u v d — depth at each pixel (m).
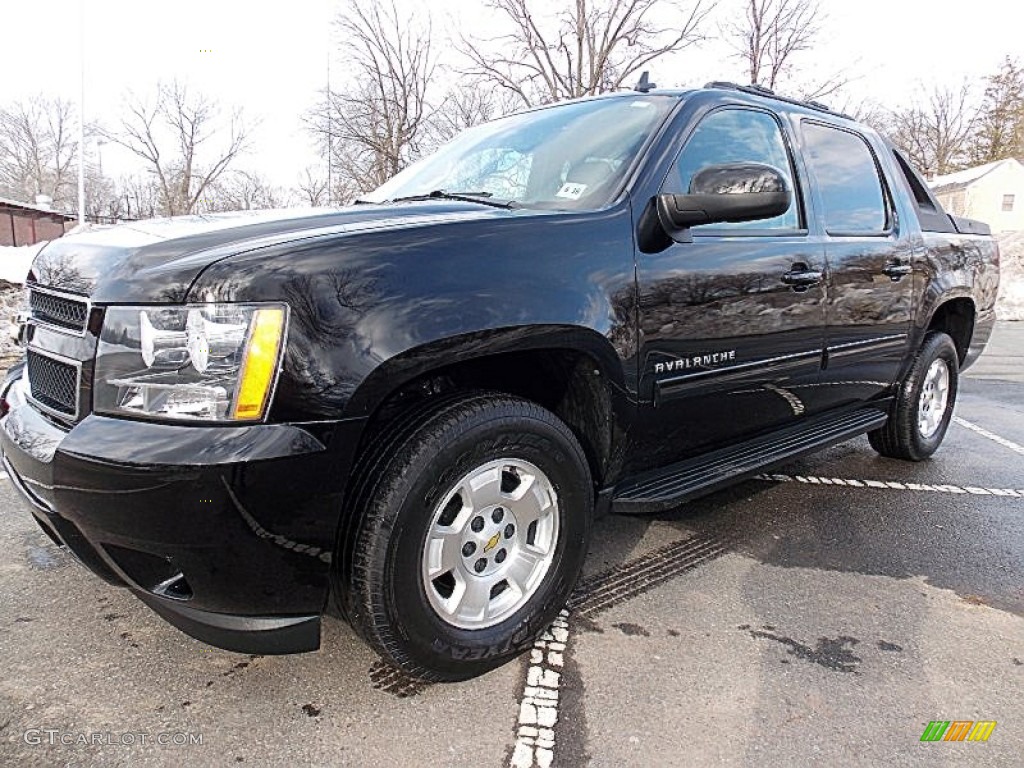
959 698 2.15
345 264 1.85
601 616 2.57
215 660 2.24
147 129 46.69
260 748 1.87
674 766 1.84
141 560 1.83
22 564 2.83
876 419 4.00
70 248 2.19
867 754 1.90
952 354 4.52
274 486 1.72
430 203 2.60
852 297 3.38
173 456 1.67
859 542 3.28
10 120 55.44
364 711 2.02
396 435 1.95
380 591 1.91
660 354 2.49
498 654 2.18
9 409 2.22
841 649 2.40
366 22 31.67
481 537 2.15
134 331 1.79
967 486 4.11
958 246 4.36
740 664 2.29
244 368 1.72
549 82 28.61
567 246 2.24
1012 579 2.95
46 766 1.77
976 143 53.91
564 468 2.27
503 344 2.03
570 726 1.98
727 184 2.36
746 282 2.77
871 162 3.82
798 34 26.44
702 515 3.56
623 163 2.58
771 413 3.16
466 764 1.83
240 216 2.35
